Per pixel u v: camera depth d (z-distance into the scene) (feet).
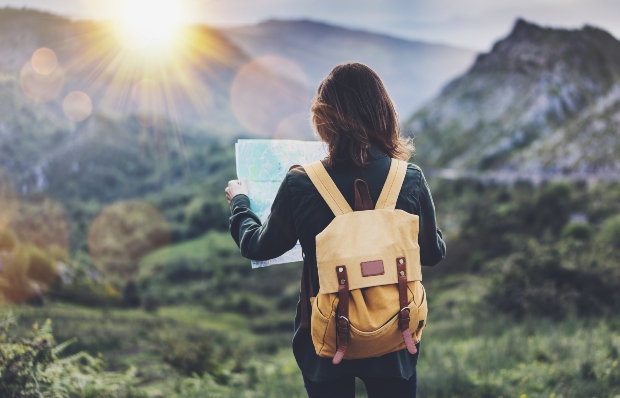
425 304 4.54
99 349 27.89
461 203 305.73
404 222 4.46
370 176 4.63
